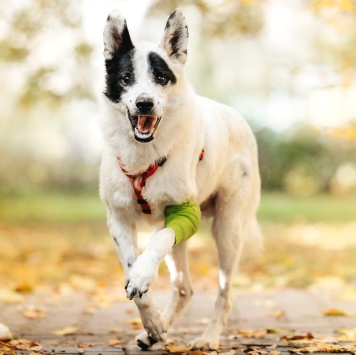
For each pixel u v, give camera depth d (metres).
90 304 7.62
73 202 26.77
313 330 6.17
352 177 31.08
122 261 5.18
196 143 5.20
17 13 13.70
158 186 5.02
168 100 4.93
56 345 5.54
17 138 30.67
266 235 16.80
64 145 31.11
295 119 30.25
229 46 32.31
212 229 5.91
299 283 9.41
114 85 4.95
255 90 31.59
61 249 13.50
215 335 5.49
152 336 5.05
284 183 30.98
